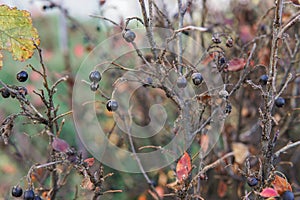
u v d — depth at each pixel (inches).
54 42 55.1
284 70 32.9
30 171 22.9
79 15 42.9
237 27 33.8
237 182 32.8
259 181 24.1
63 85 45.1
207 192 35.0
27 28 24.8
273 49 24.1
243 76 27.5
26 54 24.9
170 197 32.8
